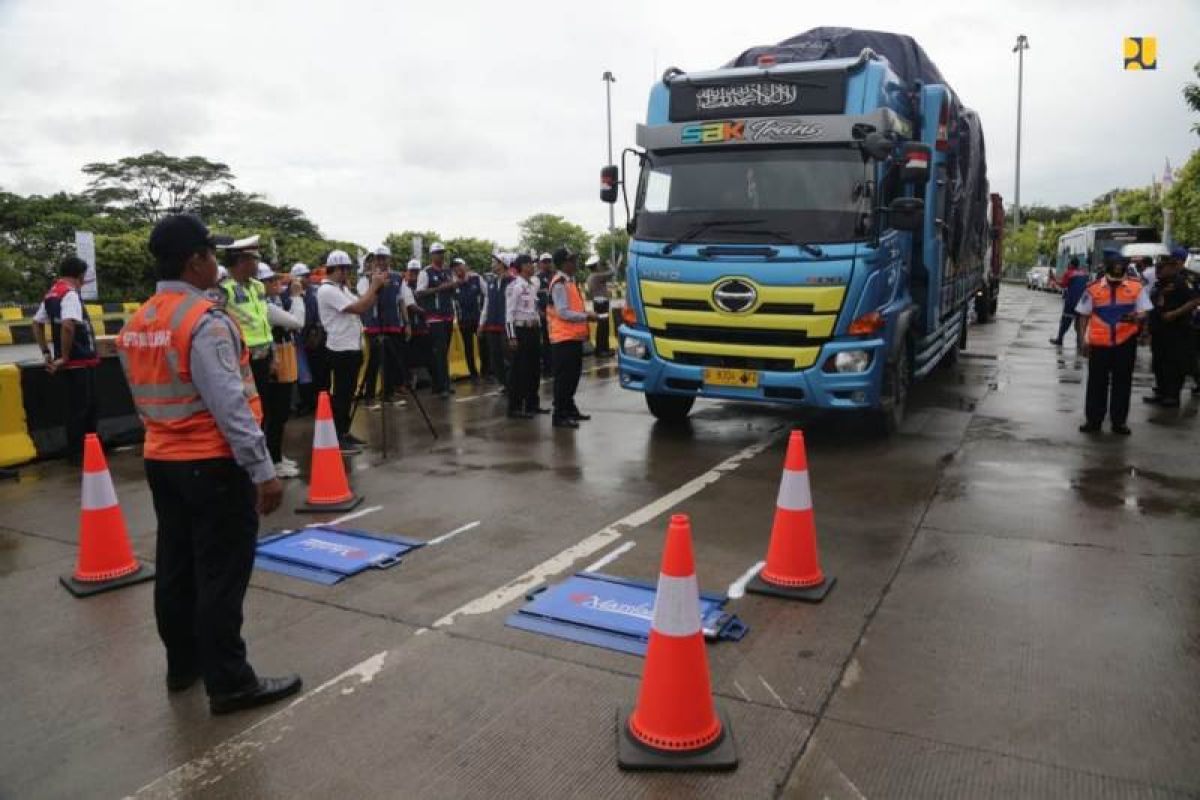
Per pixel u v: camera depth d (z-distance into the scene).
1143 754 2.96
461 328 13.47
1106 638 3.86
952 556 4.93
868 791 2.77
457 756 3.01
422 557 5.08
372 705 3.37
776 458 7.53
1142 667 3.59
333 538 5.43
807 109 7.34
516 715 3.27
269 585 4.64
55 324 7.91
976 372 12.88
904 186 7.91
